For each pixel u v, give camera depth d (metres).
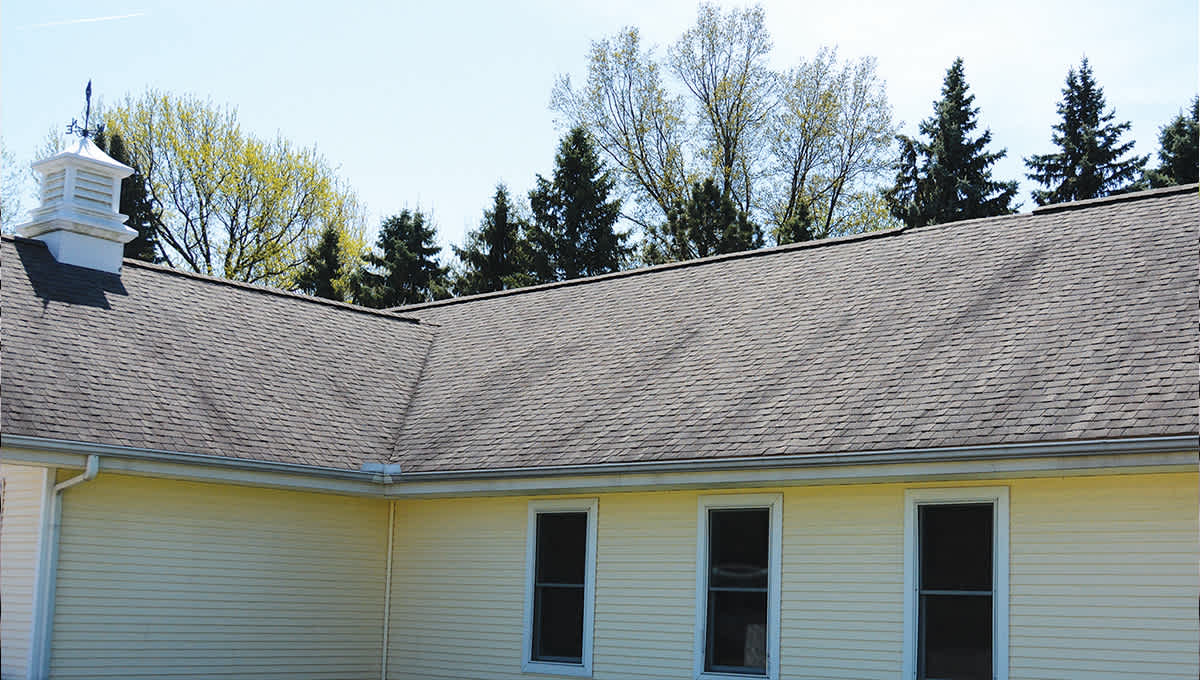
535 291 21.47
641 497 14.41
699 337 16.59
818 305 16.09
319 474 15.13
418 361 19.88
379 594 16.61
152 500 14.48
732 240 36.44
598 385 16.22
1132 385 11.29
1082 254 14.60
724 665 13.42
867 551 12.54
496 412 16.62
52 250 17.19
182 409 14.99
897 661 12.12
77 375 14.54
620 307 19.03
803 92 37.97
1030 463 10.93
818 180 38.19
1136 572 10.88
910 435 11.88
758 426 13.29
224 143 40.88
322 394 17.33
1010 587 11.55
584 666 14.45
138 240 38.12
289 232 41.94
